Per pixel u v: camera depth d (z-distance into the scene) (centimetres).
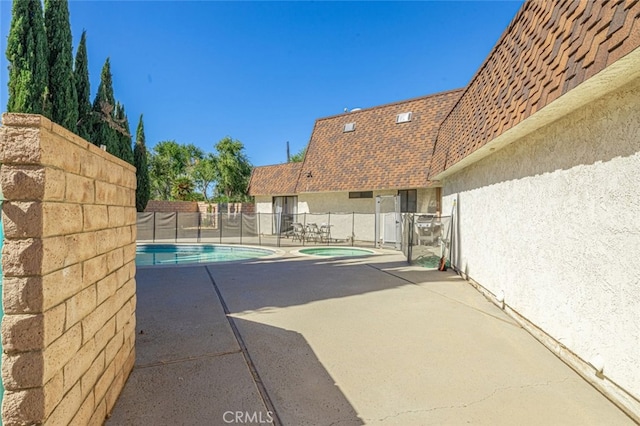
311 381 314
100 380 239
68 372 188
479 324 477
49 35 1211
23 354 158
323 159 1884
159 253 1608
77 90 1442
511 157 519
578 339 339
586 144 331
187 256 1498
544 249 411
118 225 283
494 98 545
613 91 292
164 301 586
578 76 277
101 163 242
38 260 159
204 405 272
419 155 1509
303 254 1284
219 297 616
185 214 1911
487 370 339
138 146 1862
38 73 1147
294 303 581
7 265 156
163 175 3294
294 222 1966
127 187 312
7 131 157
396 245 1497
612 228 293
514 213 504
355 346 398
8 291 157
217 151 3153
